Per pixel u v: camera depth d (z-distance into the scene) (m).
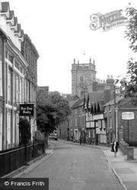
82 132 105.75
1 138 32.66
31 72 53.78
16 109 39.41
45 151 55.84
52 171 29.00
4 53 32.94
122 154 50.22
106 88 88.06
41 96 68.69
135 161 38.62
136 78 17.12
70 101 136.88
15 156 26.02
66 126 132.75
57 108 69.75
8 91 36.12
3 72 32.81
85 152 57.47
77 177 25.12
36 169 30.55
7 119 35.22
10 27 38.06
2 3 35.81
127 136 72.69
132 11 16.89
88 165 34.91
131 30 16.98
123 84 17.41
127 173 27.80
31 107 34.59
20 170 27.00
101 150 63.53
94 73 176.62
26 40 49.03
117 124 72.75
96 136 91.38
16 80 40.25
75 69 175.25
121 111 73.25
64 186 20.59
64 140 127.62
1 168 21.06
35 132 53.28
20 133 36.53
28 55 51.06
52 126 69.06
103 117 86.12
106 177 25.38
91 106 94.75
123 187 20.55
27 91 50.09
